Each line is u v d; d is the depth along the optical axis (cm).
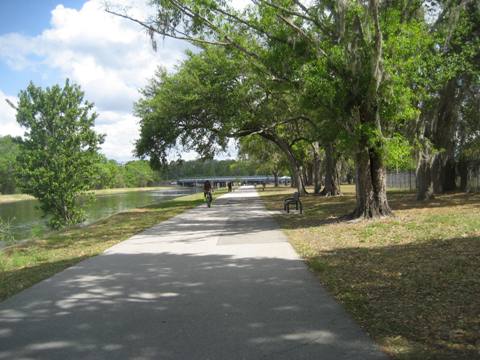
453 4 1647
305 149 4772
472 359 382
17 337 479
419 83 1647
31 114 2798
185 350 428
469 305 525
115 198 6103
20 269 922
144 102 3353
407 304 545
